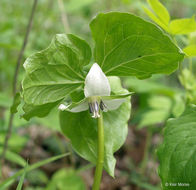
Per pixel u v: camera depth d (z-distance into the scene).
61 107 0.27
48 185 0.59
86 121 0.32
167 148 0.28
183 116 0.30
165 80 0.84
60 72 0.28
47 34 0.90
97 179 0.30
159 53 0.28
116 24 0.28
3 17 0.98
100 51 0.29
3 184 0.37
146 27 0.27
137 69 0.30
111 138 0.31
